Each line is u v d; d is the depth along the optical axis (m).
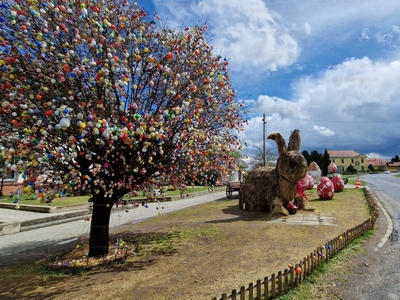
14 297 4.72
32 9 4.64
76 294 4.68
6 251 8.38
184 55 6.73
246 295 4.39
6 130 5.14
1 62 4.61
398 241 7.87
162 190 7.56
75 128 5.16
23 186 5.02
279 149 11.66
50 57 5.29
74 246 8.50
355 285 5.11
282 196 11.55
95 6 5.55
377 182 34.12
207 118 7.22
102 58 5.42
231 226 9.49
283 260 5.91
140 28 6.16
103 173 5.96
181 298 4.35
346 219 10.05
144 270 5.69
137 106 5.89
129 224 11.54
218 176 8.12
